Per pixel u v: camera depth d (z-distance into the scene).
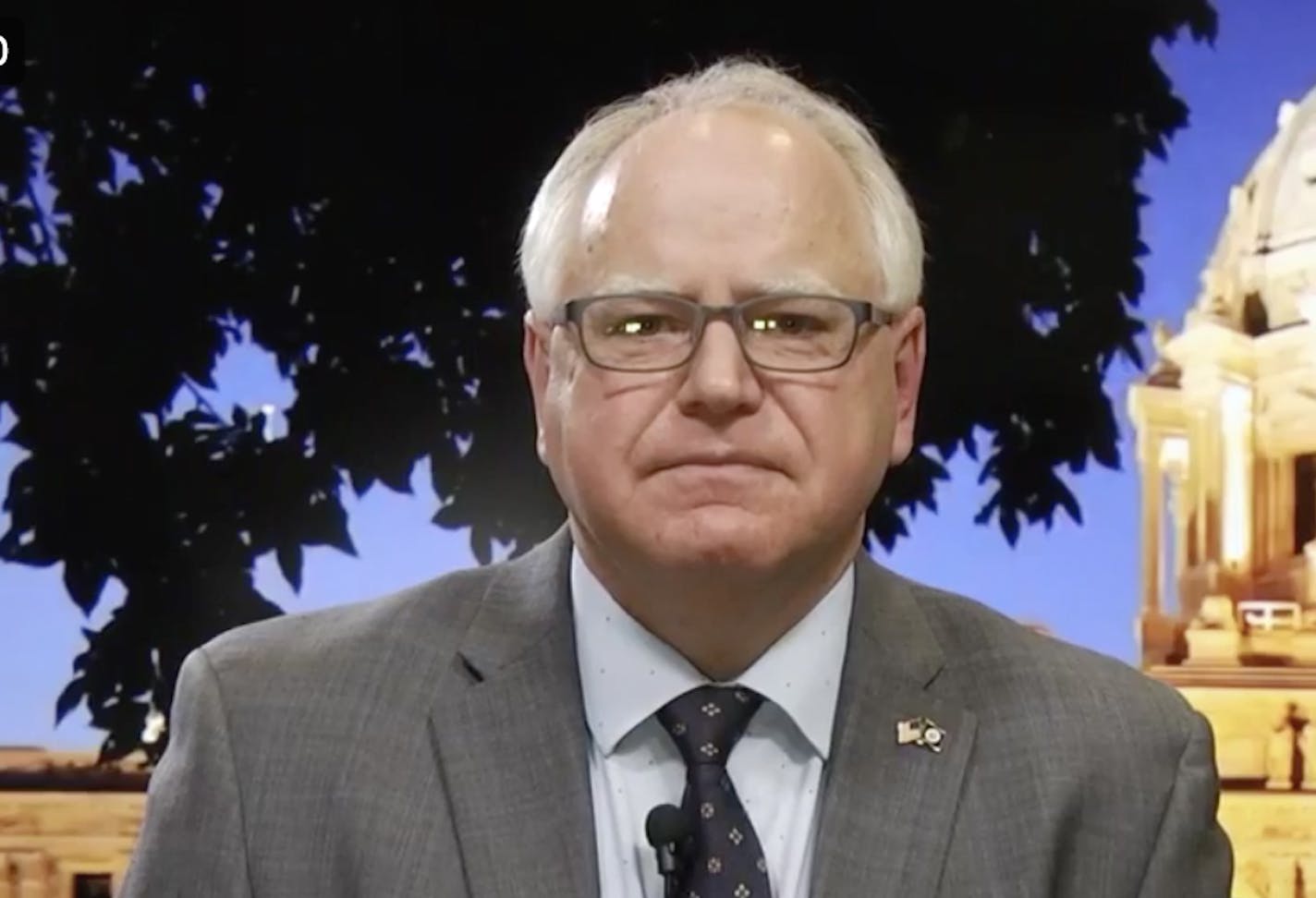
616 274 3.91
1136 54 8.80
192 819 4.12
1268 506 8.94
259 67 8.59
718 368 3.81
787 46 8.50
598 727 4.24
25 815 8.77
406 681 4.31
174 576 8.66
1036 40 8.66
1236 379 8.95
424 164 8.50
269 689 4.29
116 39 8.63
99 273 8.65
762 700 4.24
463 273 8.50
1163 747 4.39
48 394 8.66
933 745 4.28
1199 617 8.91
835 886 4.04
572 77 8.48
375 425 8.55
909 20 8.56
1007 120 8.66
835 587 4.39
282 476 8.60
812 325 3.93
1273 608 8.93
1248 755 8.95
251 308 8.60
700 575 3.92
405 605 4.57
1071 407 8.77
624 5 8.50
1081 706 4.41
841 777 4.19
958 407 8.68
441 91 8.50
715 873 3.93
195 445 8.63
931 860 4.09
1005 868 4.11
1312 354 8.90
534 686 4.30
